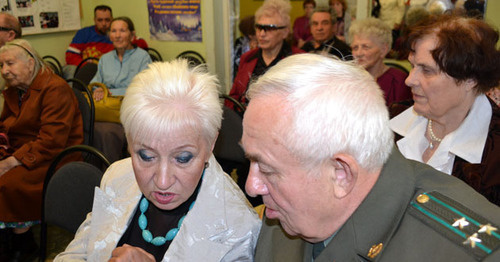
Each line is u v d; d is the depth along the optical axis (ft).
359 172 2.16
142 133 2.89
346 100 2.06
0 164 7.43
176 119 2.85
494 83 3.61
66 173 4.60
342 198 2.21
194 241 3.16
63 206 4.65
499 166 3.62
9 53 7.50
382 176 2.35
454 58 3.48
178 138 2.89
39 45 14.93
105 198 3.56
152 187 3.11
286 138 2.05
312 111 2.03
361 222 2.31
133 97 2.91
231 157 6.81
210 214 3.25
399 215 2.34
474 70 3.50
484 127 3.77
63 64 16.05
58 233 8.52
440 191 2.36
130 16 15.88
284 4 9.16
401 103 4.85
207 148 3.13
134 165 3.09
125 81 12.35
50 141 7.68
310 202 2.17
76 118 8.27
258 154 2.15
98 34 15.55
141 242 3.40
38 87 7.80
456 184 2.42
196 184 3.17
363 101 2.09
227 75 14.65
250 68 9.51
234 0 14.16
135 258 2.84
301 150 2.04
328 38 11.25
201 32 14.43
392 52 11.73
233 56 14.52
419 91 3.87
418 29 3.79
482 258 1.92
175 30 14.93
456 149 3.81
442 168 3.94
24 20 14.07
